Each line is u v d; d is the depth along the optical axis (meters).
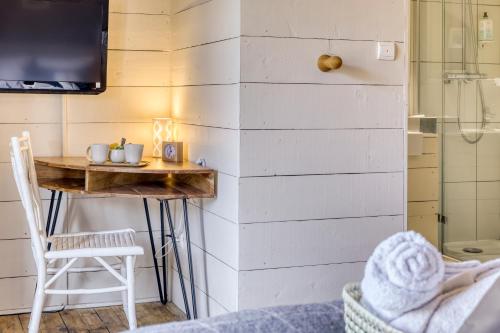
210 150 3.14
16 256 3.53
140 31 3.65
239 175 2.82
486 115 4.12
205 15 3.18
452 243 4.02
